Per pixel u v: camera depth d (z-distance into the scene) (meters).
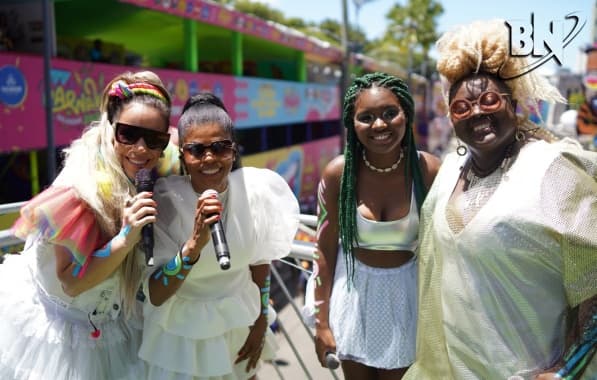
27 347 2.09
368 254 2.45
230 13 12.27
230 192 2.23
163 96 2.11
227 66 15.94
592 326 1.73
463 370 1.92
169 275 2.05
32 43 8.36
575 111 8.17
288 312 5.79
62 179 1.96
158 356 2.14
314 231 3.05
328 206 2.52
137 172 2.06
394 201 2.42
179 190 2.22
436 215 2.01
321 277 2.54
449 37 2.03
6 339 2.10
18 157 9.16
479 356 1.88
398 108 2.28
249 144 17.03
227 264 1.88
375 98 2.25
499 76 1.92
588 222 1.70
